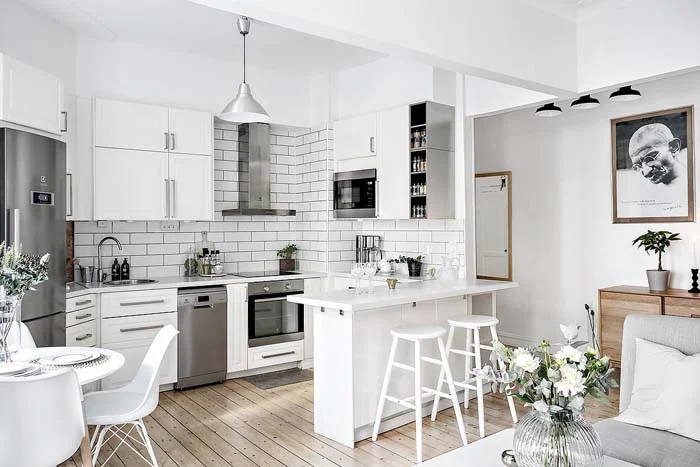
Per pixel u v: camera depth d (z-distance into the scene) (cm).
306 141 580
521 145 589
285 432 359
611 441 228
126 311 425
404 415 374
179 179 476
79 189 427
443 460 193
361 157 524
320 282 540
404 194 481
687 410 228
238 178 551
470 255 487
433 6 291
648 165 493
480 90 467
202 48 476
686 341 251
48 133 378
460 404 417
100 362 258
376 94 517
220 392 449
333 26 248
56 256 365
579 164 542
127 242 486
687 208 469
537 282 578
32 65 378
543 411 157
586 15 371
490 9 321
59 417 206
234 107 378
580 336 542
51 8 379
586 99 410
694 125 466
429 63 305
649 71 340
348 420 336
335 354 345
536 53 348
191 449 331
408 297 348
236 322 482
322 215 556
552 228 564
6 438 196
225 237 546
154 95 474
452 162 484
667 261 483
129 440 345
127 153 448
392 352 336
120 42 455
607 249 523
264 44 464
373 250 562
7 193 320
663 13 333
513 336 600
